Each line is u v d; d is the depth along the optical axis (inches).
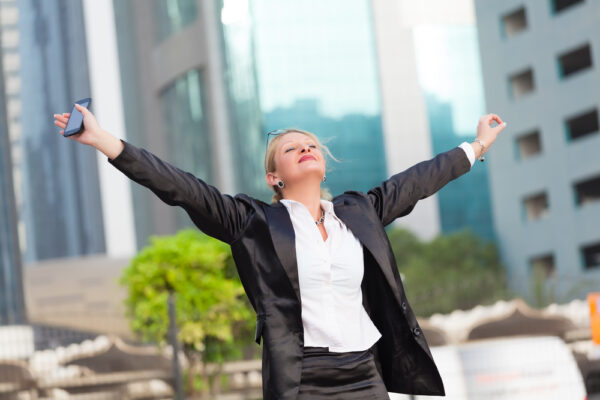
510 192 2135.8
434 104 2598.4
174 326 330.6
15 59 4680.1
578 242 1958.7
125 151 100.6
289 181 113.3
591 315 247.3
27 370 354.9
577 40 1939.0
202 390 390.3
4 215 1334.9
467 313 461.1
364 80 2517.2
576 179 1959.9
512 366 236.1
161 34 2812.5
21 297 1328.7
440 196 2568.9
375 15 2541.8
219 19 2519.7
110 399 356.2
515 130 2112.5
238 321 391.5
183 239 395.5
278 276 105.0
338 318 107.0
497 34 2148.1
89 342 375.2
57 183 4594.0
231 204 107.6
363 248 111.2
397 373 109.9
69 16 4471.0
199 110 2623.0
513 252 2137.1
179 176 103.5
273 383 101.4
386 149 2506.2
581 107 1940.2
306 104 2464.3
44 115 4626.0
